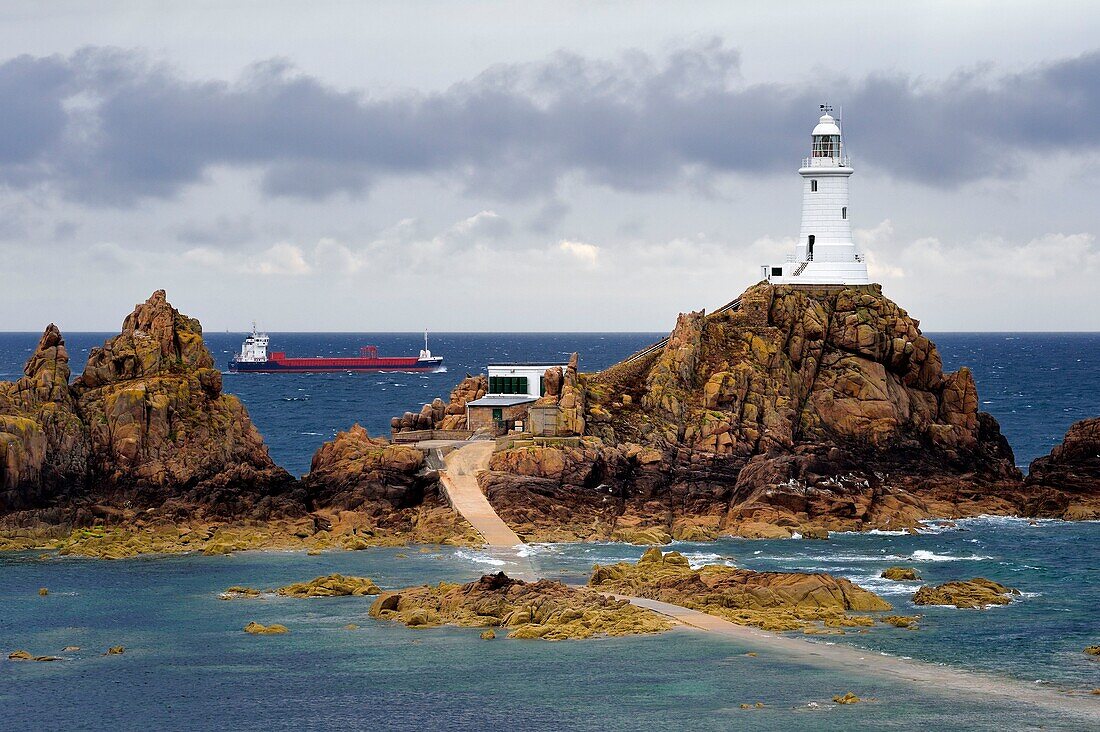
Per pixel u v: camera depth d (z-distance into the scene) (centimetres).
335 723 12625
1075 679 13712
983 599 17238
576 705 12962
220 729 12494
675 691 13350
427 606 16838
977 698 13062
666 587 17550
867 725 12306
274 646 15238
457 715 12781
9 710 13038
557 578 18588
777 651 14750
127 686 13762
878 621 16212
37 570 19538
